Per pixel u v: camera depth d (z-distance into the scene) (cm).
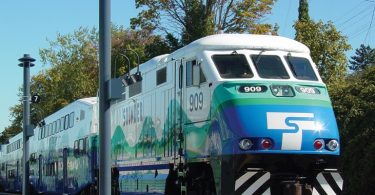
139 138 1688
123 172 1830
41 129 3422
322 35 2389
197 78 1283
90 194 2305
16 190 3994
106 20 1197
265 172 1156
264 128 1128
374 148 1463
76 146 2520
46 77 4747
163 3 3139
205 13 3094
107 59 1195
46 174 3183
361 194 1517
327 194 1184
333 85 2075
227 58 1252
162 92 1517
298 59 1273
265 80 1203
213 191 1240
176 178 1424
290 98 1179
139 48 3269
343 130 1634
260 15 3228
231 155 1133
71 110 2659
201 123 1268
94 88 4506
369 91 1639
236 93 1179
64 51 4588
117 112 1927
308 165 1191
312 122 1157
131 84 1766
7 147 4622
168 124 1462
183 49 1389
